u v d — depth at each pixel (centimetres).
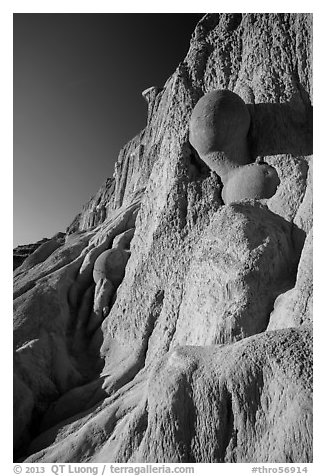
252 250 778
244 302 724
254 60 1149
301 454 471
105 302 1434
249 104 1086
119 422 844
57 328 1358
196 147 1084
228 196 1019
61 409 1083
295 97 1047
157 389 592
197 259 871
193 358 598
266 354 543
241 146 1041
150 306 1166
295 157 969
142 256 1245
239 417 527
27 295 1450
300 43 1094
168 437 556
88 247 1738
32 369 1162
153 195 1298
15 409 1044
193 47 1337
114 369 1158
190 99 1244
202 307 806
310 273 651
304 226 831
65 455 823
